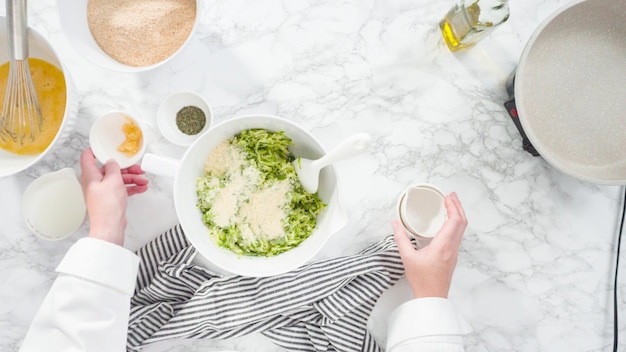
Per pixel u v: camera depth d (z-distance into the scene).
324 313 0.94
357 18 0.97
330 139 0.98
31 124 0.86
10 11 0.74
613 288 1.00
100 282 0.79
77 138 0.96
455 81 0.98
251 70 0.97
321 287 0.92
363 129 0.98
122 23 0.87
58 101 0.88
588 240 1.00
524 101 0.93
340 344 0.94
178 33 0.88
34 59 0.87
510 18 0.98
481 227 1.00
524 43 0.98
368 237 0.99
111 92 0.96
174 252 0.96
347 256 0.97
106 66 0.83
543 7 0.98
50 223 0.92
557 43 0.92
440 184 0.99
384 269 0.94
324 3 0.97
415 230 0.93
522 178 1.00
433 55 0.98
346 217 0.77
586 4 0.88
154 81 0.96
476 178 0.99
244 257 0.83
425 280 0.87
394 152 0.99
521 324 1.00
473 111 0.99
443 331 0.85
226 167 0.85
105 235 0.83
